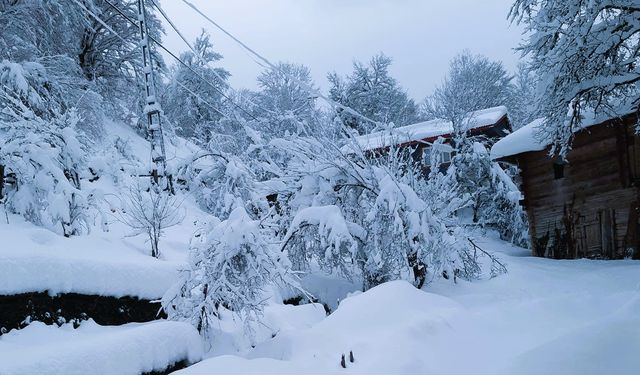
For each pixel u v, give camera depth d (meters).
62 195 6.82
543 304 6.36
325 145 9.92
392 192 8.65
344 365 4.04
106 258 6.18
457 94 27.80
